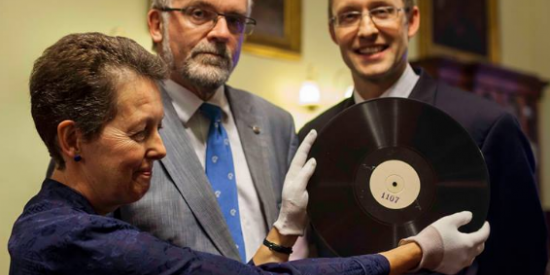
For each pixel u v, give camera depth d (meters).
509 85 5.16
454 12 5.47
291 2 4.29
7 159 2.94
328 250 1.59
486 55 5.73
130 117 0.99
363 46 1.61
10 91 2.96
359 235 1.27
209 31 1.48
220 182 1.49
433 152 1.26
